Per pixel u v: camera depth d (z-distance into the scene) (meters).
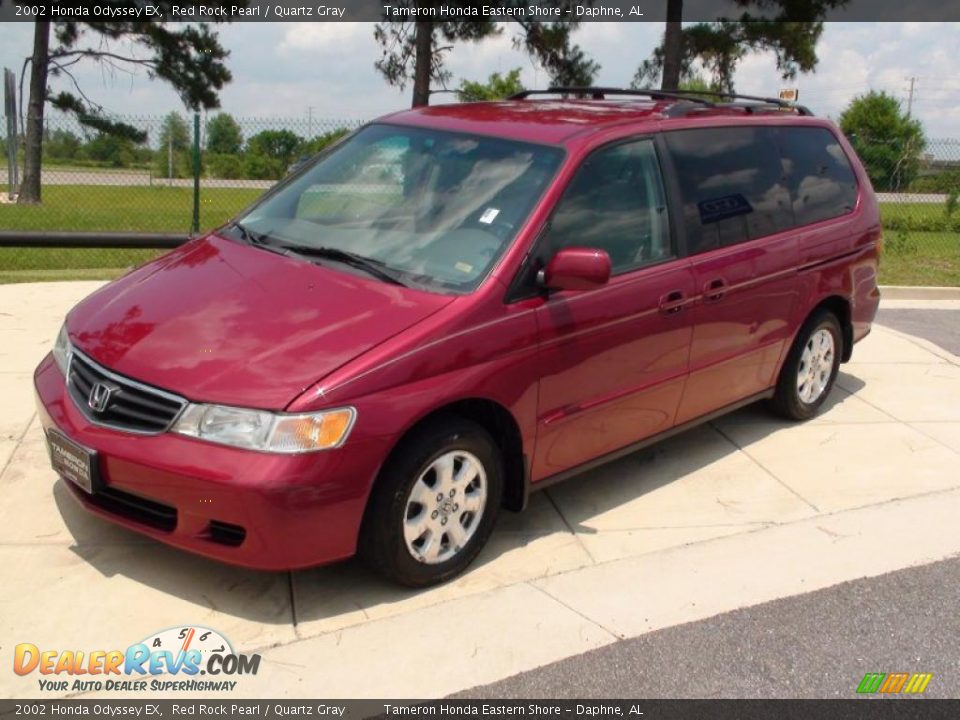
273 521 3.66
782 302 5.86
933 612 4.37
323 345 3.90
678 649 3.98
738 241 5.52
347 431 3.73
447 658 3.80
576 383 4.61
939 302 10.95
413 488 4.00
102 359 4.04
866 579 4.61
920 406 7.01
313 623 3.93
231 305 4.20
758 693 3.74
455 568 4.30
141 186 18.42
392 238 4.62
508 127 5.04
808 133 6.36
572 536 4.83
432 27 20.14
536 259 4.43
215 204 17.17
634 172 5.02
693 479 5.59
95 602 3.96
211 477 3.64
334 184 5.11
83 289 8.52
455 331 4.08
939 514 5.32
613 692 3.69
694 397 5.43
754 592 4.44
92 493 3.95
